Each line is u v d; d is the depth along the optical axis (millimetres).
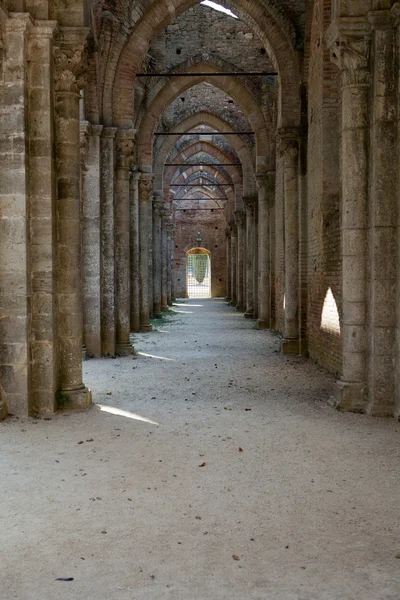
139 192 22078
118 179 15641
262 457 6488
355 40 8422
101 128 14555
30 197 8336
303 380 11531
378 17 8234
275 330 22266
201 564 4070
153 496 5320
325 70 12625
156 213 29500
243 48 22281
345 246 8742
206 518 4840
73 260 8828
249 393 10203
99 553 4227
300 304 15391
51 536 4496
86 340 14883
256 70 22438
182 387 10773
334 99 12625
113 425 7891
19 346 8211
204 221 57125
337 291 11797
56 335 8688
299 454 6602
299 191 15305
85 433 7473
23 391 8250
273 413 8625
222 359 14680
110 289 15125
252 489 5508
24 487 5539
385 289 8375
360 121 8547
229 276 48938
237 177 35375
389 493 5414
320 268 13398
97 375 12133
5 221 8156
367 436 7352
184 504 5137
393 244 8336
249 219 29125
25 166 8164
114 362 14117
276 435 7398
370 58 8453
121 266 15703
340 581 3854
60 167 8727
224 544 4371
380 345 8398
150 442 7074
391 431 7598
